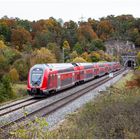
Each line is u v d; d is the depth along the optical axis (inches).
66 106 1081.4
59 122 812.6
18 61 2294.5
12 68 2202.3
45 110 995.9
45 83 1393.9
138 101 749.9
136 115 610.2
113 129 546.0
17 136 511.5
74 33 6318.9
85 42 5585.6
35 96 1413.6
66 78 1694.1
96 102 824.3
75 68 1916.8
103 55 4761.3
